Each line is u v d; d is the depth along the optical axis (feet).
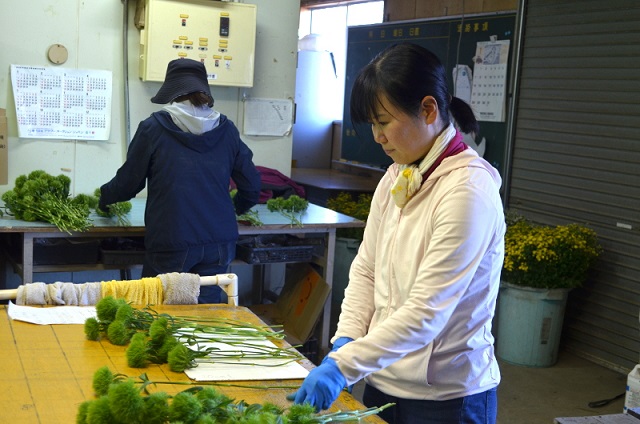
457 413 6.18
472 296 6.01
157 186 11.77
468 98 19.66
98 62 14.82
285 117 16.75
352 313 6.81
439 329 5.66
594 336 16.17
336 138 27.96
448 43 20.59
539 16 17.21
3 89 14.19
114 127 15.11
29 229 12.04
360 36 24.64
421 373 6.11
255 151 16.65
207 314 7.80
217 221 12.02
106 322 6.90
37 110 14.42
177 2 14.69
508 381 14.87
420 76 5.71
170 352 6.24
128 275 15.20
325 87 27.84
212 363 6.43
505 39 18.52
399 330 5.56
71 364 6.22
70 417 5.23
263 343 7.00
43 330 7.04
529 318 15.53
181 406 4.55
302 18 31.53
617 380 15.23
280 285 17.60
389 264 6.36
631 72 15.11
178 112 11.62
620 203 15.47
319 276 14.88
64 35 14.47
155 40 14.64
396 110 5.76
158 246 11.78
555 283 15.33
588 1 15.97
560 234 15.24
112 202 12.23
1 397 5.48
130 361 6.22
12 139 14.35
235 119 16.29
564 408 13.71
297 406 4.89
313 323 14.42
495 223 5.82
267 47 16.39
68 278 15.17
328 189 21.58
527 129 17.61
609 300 15.79
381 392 6.61
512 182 18.07
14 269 13.08
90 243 12.89
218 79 15.35
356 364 5.52
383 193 6.78
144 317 7.00
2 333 6.86
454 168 5.90
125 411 4.53
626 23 15.19
